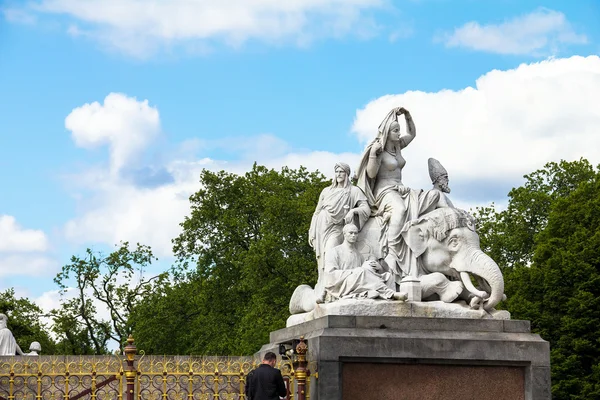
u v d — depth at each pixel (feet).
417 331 70.85
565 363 128.57
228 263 178.50
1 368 77.41
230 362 70.79
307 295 78.69
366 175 79.82
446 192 81.20
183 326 179.42
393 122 80.12
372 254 77.20
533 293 139.13
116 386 79.92
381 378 69.46
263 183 180.55
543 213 175.42
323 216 78.38
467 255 75.10
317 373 68.08
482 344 71.00
